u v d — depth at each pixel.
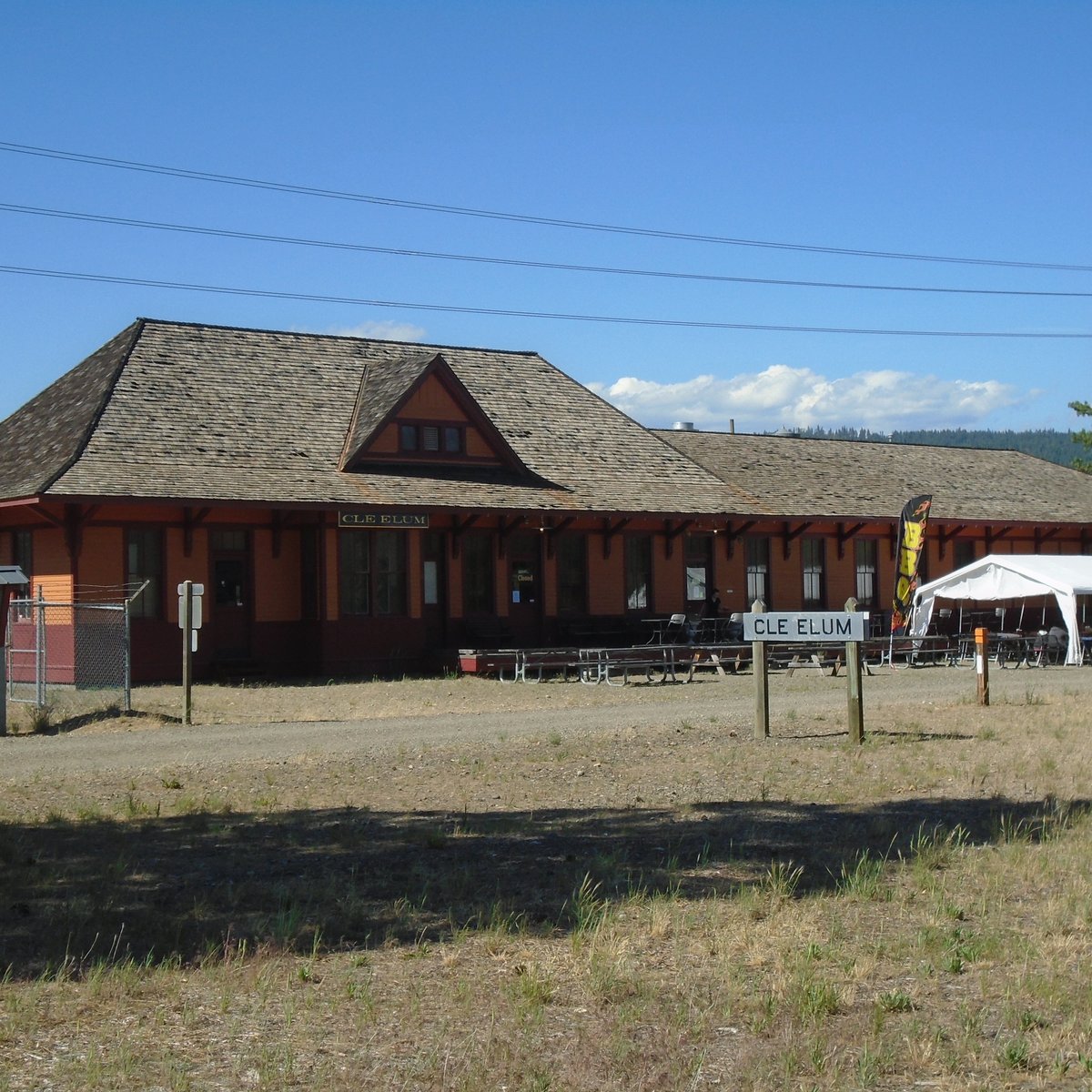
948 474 46.69
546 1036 6.90
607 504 34.59
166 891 9.91
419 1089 6.22
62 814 13.05
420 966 8.12
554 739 18.16
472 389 37.84
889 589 42.47
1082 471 55.22
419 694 26.27
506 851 11.25
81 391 32.94
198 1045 6.82
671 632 36.81
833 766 15.83
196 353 34.38
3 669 20.08
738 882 10.09
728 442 43.94
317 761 16.47
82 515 27.98
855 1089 6.24
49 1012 7.28
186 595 21.25
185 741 18.69
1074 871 10.26
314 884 10.06
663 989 7.62
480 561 34.25
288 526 31.39
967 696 24.31
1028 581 34.66
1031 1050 6.68
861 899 9.51
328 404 34.66
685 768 15.82
